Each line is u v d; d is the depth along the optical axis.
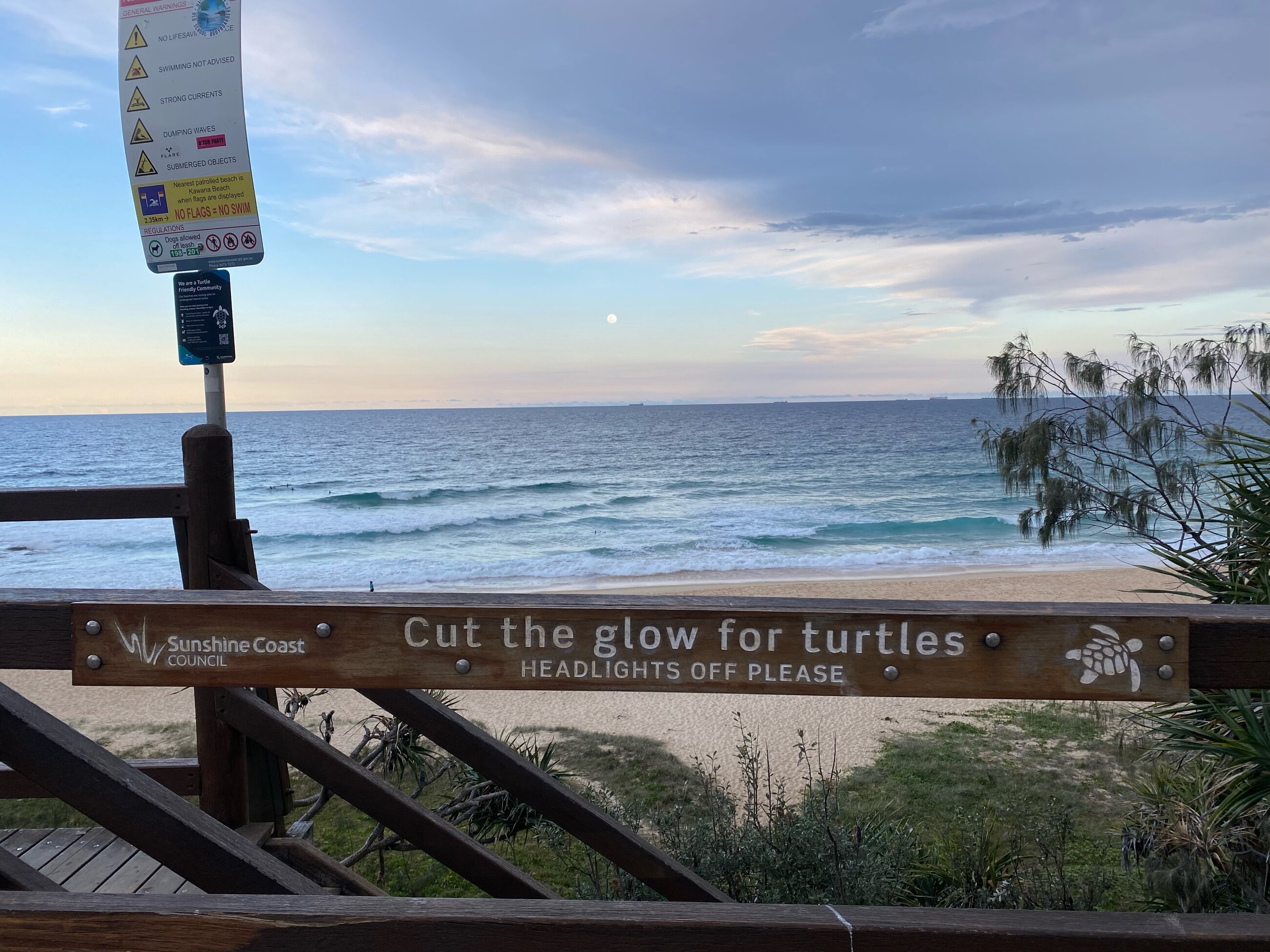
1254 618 1.46
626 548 30.89
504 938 1.41
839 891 4.88
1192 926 1.37
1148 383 6.53
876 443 85.12
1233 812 3.07
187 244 3.38
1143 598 20.50
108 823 1.82
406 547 31.73
